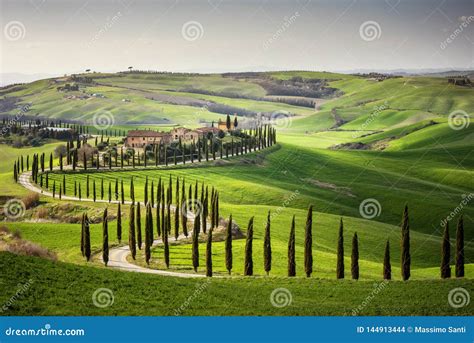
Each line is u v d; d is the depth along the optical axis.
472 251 159.50
